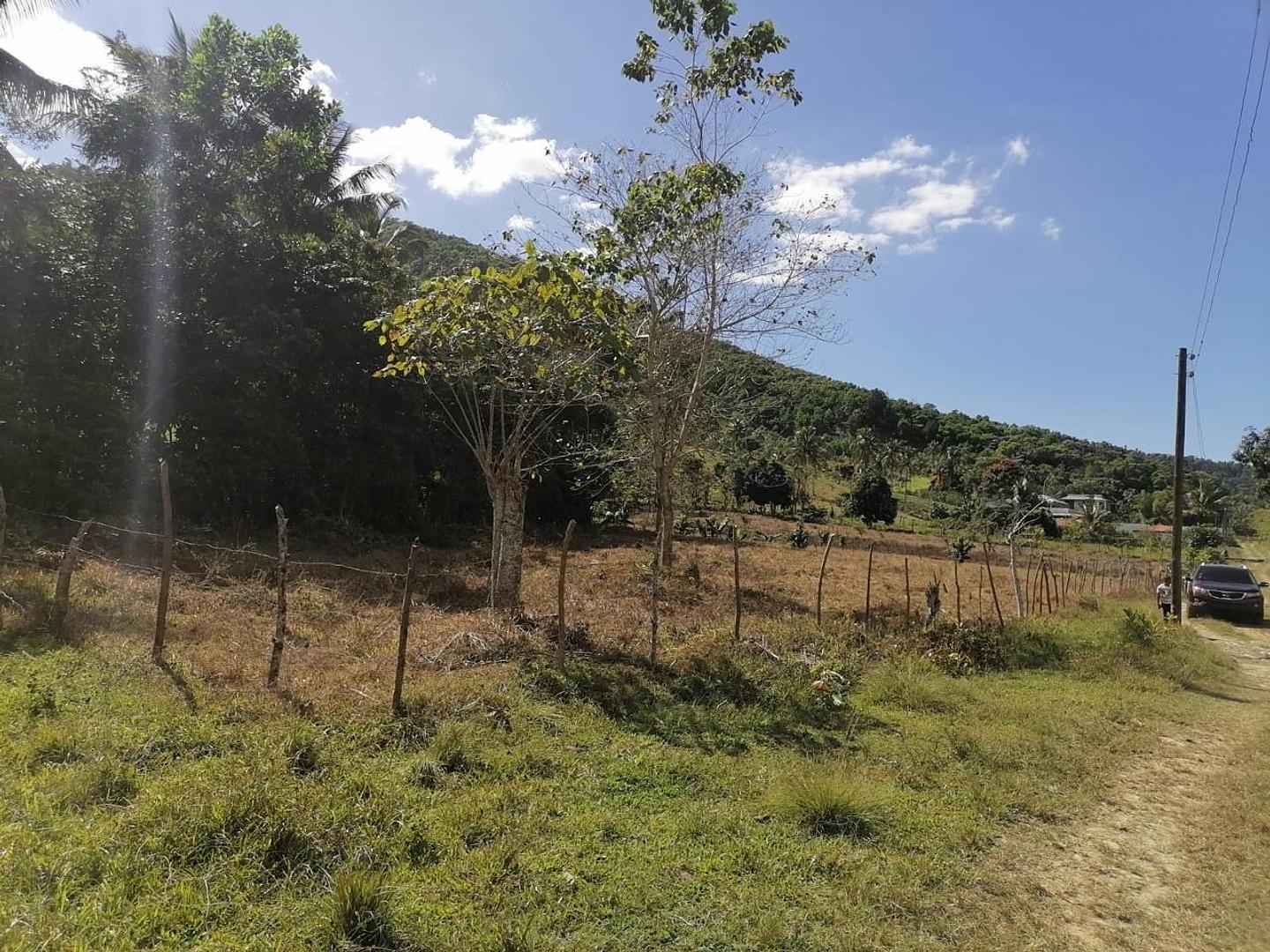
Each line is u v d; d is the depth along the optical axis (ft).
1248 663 48.67
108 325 55.98
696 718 24.43
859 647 37.63
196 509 58.29
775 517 196.24
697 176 37.96
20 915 10.78
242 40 62.44
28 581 30.35
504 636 30.81
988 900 15.02
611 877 14.20
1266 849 18.17
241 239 61.36
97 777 15.07
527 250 24.47
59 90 51.78
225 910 11.89
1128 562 126.72
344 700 21.85
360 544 62.39
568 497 103.96
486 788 17.39
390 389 70.28
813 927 13.32
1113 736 27.02
